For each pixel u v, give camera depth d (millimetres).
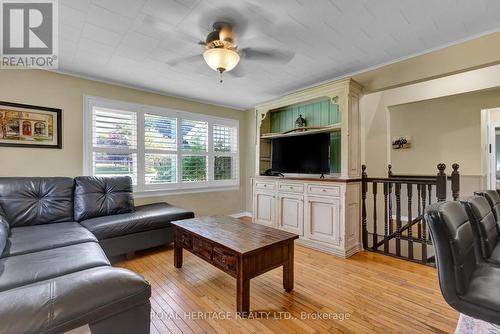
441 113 4613
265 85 3586
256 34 2191
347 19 1975
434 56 2490
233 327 1668
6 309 734
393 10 1865
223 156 4840
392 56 2648
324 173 3434
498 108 4133
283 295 2074
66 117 3137
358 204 3199
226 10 1854
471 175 4305
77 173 3219
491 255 1439
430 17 1953
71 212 2775
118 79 3354
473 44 2264
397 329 1640
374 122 4070
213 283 2271
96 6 1820
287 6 1810
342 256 2945
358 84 3098
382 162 3975
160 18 1966
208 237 2084
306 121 4047
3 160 2771
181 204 4211
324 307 1897
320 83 3479
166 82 3467
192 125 4371
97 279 943
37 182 2662
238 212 5039
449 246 1041
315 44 2377
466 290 1050
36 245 1846
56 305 794
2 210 2359
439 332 1605
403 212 4797
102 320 884
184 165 4254
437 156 4641
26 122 2883
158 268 2584
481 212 1498
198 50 2518
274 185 3809
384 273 2498
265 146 4461
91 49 2498
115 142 3520
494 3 1781
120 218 2777
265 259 1945
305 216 3357
